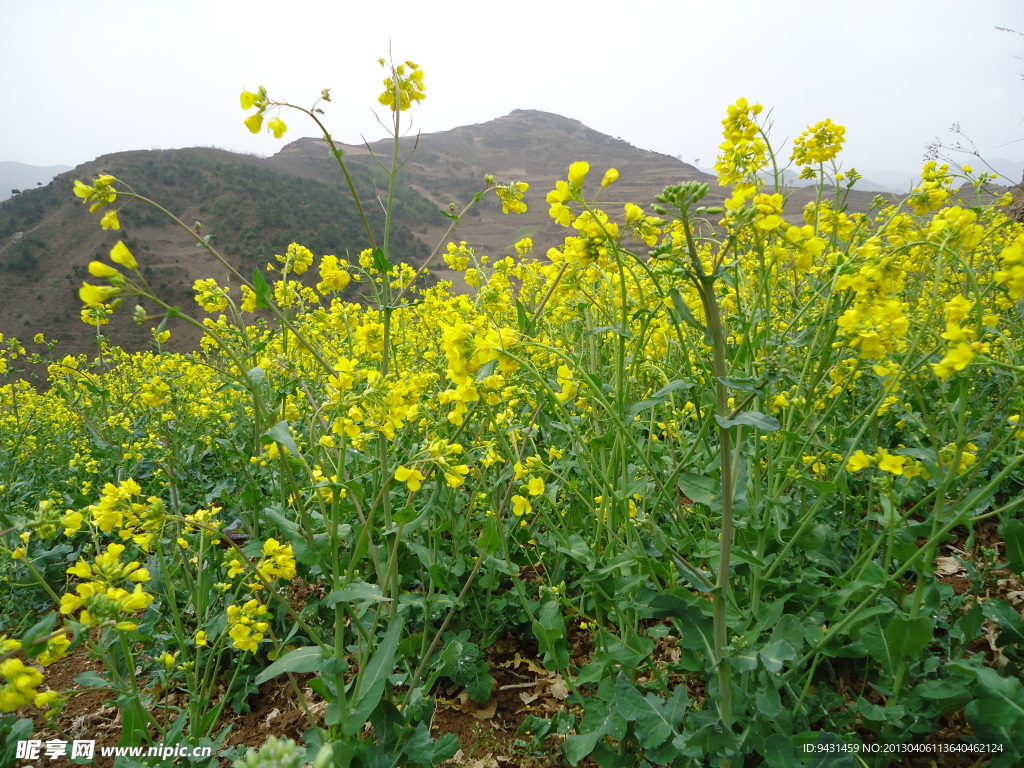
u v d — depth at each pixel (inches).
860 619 69.1
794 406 88.3
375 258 93.0
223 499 140.8
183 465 168.6
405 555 101.9
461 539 104.9
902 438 134.6
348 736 67.1
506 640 116.2
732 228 60.9
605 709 79.1
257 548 96.3
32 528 65.9
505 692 103.8
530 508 87.4
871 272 71.7
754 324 87.5
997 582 108.1
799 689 80.8
